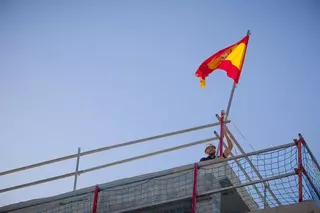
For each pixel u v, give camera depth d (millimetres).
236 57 22156
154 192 19812
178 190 19578
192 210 17969
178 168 19906
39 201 20906
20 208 20797
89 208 20172
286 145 18422
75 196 20547
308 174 18125
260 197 19484
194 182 18484
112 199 20047
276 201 19156
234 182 19547
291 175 17828
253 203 19594
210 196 19141
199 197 19000
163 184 19828
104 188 19516
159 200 19625
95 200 19250
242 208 19609
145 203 19719
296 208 17359
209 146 20969
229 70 22000
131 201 19891
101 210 20000
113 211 19875
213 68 22406
